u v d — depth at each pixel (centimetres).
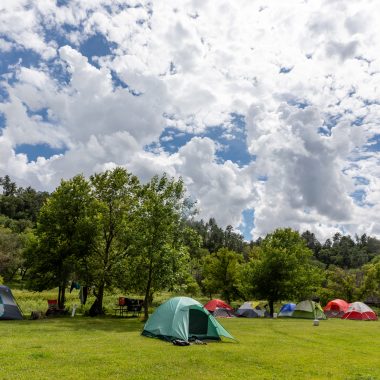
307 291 4828
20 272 9275
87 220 3516
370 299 6856
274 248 4825
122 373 1170
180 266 3231
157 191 3288
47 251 3506
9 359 1298
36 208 16575
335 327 3136
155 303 5116
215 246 13650
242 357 1516
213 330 2012
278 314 4722
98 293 3631
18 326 2362
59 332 2138
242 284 5012
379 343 2177
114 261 3619
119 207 3772
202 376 1184
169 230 3219
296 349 1803
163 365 1312
